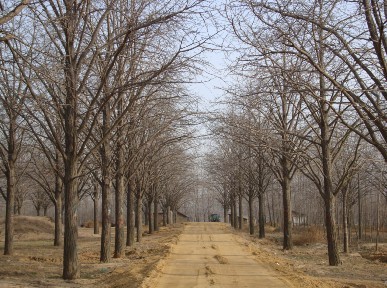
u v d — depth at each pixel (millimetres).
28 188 47094
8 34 9156
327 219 17281
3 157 20734
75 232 13055
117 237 19906
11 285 11391
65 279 12828
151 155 25141
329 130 17906
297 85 11391
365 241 36156
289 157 18484
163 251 20438
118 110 17031
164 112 19500
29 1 8883
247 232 46344
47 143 23969
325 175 17031
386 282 13078
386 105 10633
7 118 20438
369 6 9570
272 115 20391
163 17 11328
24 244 29875
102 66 14484
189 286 10969
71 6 12234
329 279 13102
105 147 17344
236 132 24594
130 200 25828
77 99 12805
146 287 10695
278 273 13195
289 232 24375
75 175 13086
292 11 10586
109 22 15281
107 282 12570
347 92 10008
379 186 28797
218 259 17062
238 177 38656
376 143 9992
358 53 9922
